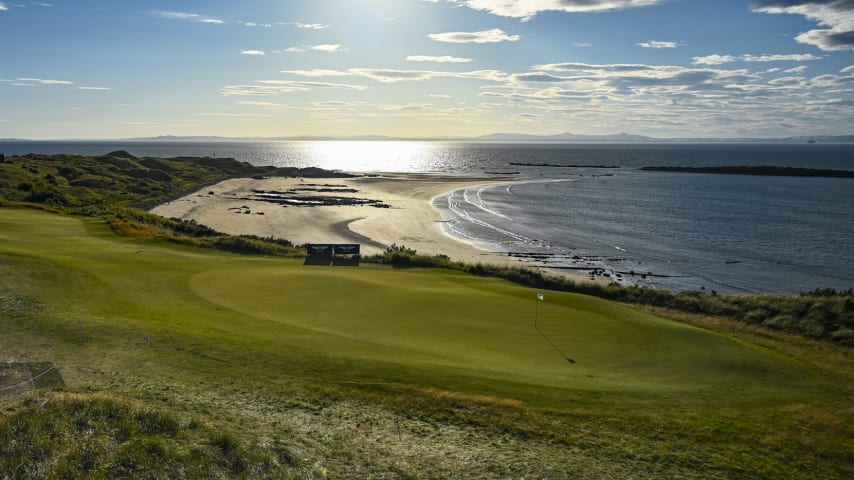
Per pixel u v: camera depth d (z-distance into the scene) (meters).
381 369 16.83
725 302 31.83
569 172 187.25
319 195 103.19
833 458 13.09
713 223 79.50
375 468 11.54
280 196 100.56
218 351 17.61
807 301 29.14
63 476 9.62
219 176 135.62
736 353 19.92
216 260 35.94
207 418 12.77
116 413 11.91
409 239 63.94
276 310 23.41
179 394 14.21
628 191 122.88
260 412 13.70
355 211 84.12
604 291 35.34
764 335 24.94
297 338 19.53
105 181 98.00
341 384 15.73
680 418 14.75
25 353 16.31
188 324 20.44
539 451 12.70
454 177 155.88
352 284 28.59
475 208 92.31
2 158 105.19
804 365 19.66
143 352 17.12
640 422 14.37
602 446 13.09
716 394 16.61
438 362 17.88
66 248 35.59
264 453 11.29
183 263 32.88
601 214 87.56
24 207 56.00
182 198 95.12
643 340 21.06
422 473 11.50
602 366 18.56
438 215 83.06
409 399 14.98
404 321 22.58
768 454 13.11
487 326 22.27
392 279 30.92
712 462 12.61
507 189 125.25
